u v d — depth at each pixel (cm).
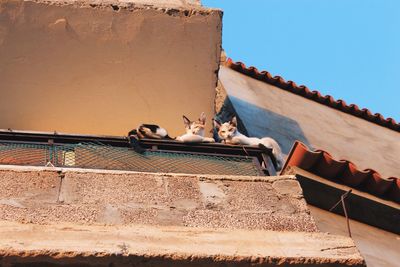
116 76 916
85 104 906
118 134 907
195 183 616
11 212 561
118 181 604
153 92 923
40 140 694
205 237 546
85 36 912
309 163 906
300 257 532
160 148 711
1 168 598
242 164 712
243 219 590
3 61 897
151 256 513
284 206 609
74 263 506
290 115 1324
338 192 892
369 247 857
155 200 594
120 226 548
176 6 936
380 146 1386
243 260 524
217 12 938
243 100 1286
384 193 929
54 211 568
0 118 891
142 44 922
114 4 922
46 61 904
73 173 604
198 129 867
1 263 499
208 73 933
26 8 905
